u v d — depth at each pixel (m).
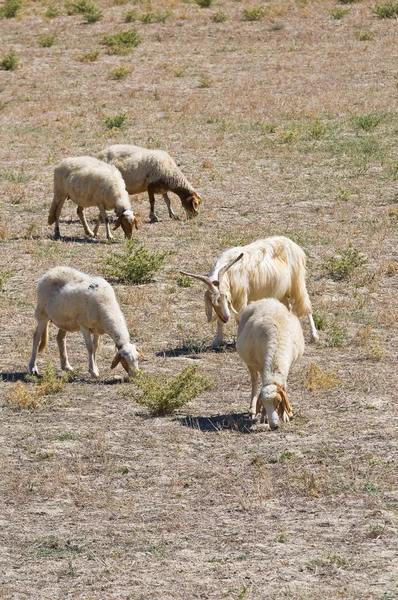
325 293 19.36
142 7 59.19
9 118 39.38
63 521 9.71
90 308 14.30
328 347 16.06
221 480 10.59
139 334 17.00
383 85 42.38
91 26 56.12
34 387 13.98
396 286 19.78
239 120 37.69
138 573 8.50
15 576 8.53
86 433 12.26
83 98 42.44
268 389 11.53
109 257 21.62
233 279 14.80
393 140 33.62
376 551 8.76
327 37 51.97
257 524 9.46
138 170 25.31
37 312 14.90
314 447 11.43
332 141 33.81
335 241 23.19
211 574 8.41
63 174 23.67
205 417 12.81
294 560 8.62
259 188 28.67
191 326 17.39
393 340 16.36
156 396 12.85
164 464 11.15
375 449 11.25
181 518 9.68
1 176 30.91
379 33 51.81
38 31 55.44
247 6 58.31
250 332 12.06
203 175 30.30
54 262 22.02
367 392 13.52
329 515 9.59
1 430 12.46
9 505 10.16
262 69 46.72
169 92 43.19
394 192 27.61
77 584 8.34
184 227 25.09
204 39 52.84
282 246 15.50
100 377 14.80
